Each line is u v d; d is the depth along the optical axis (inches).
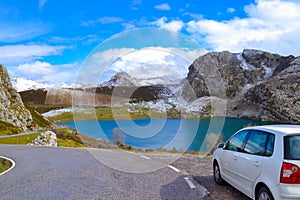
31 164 503.8
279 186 190.2
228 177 280.8
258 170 217.8
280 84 6943.9
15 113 4160.9
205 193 275.6
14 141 2090.3
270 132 223.6
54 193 286.7
